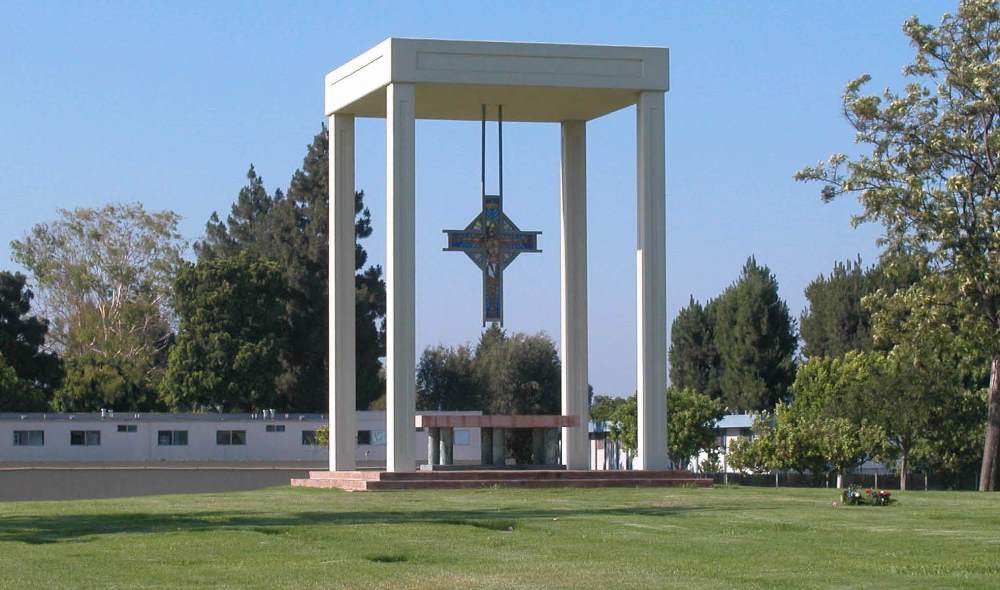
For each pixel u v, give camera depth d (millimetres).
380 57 37125
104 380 84938
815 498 30828
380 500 30359
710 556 19172
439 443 40281
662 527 23234
